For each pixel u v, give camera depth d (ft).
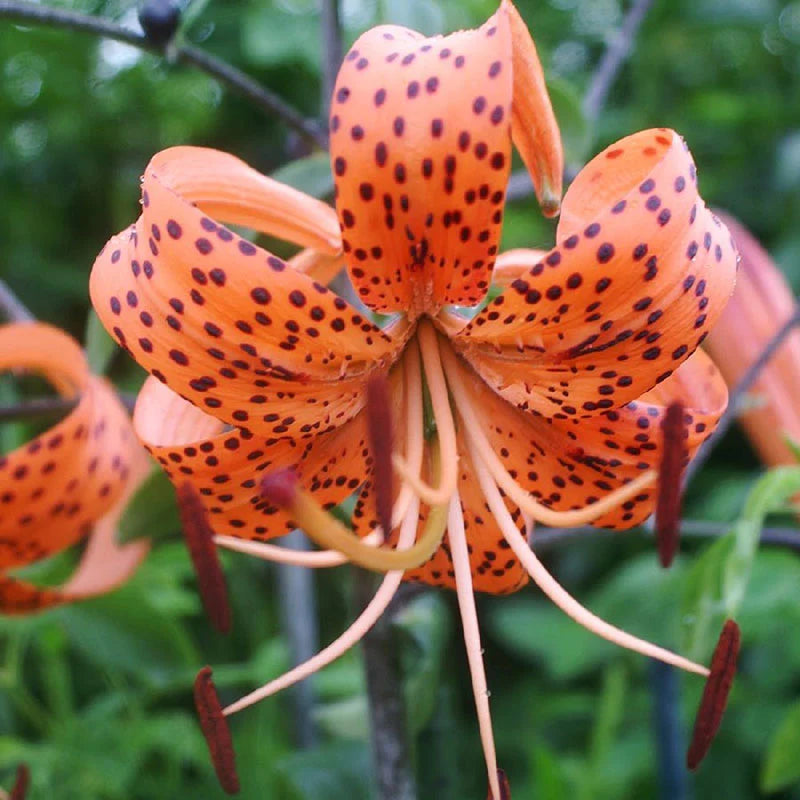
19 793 1.09
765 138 2.44
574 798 1.49
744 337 1.38
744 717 1.82
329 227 1.04
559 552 2.26
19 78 2.61
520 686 2.14
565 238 1.01
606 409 1.05
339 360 1.02
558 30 2.58
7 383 1.54
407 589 1.15
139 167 2.76
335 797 1.23
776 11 2.55
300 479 1.06
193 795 1.41
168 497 1.15
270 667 1.45
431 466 1.09
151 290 1.00
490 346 1.06
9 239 2.61
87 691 1.85
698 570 1.19
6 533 1.18
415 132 0.98
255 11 2.25
